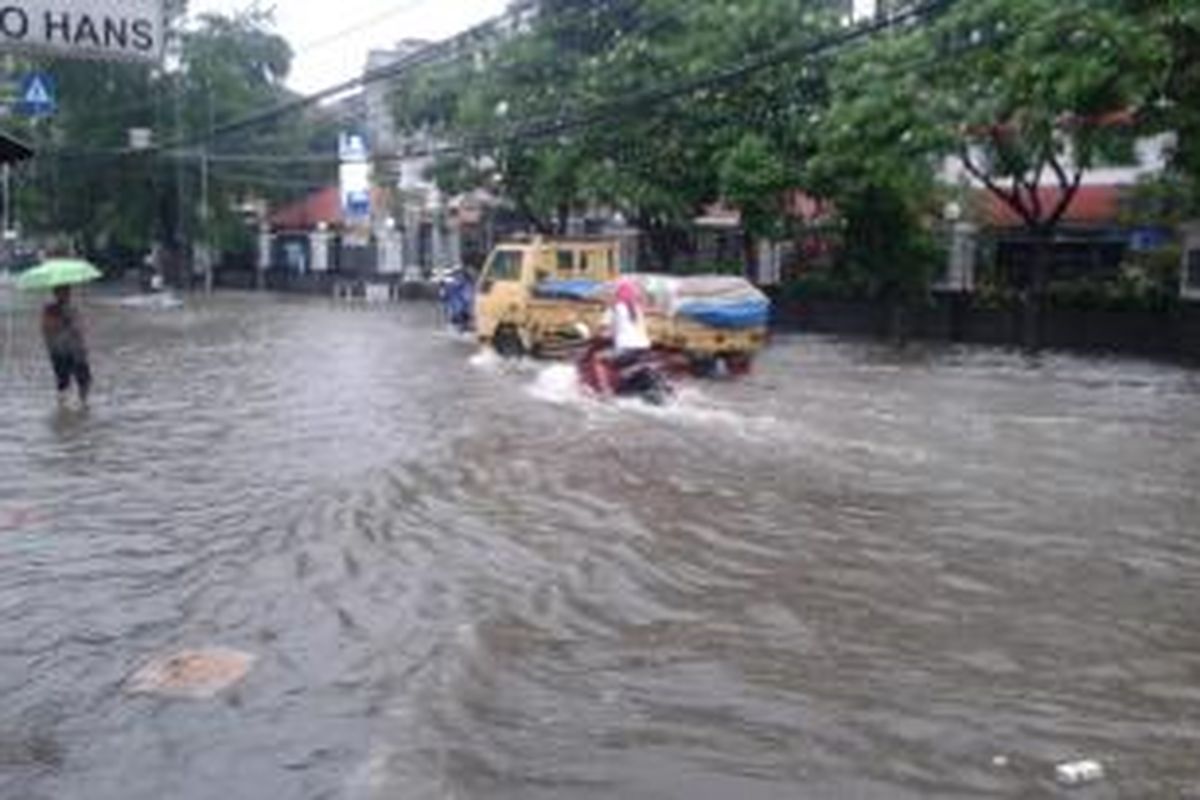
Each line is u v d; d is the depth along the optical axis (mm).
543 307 27984
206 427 19469
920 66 31156
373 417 20156
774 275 44281
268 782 6953
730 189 36156
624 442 17359
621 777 6996
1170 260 33344
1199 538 12023
